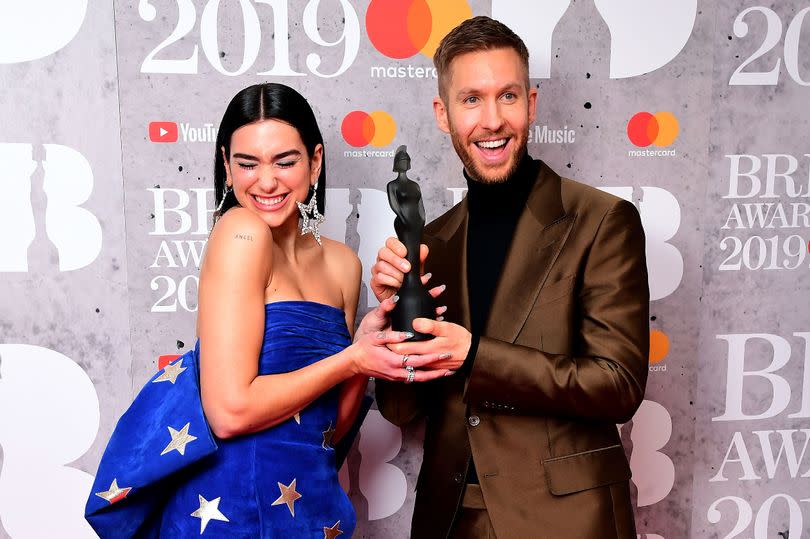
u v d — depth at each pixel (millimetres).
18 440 1724
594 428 1182
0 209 1661
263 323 1049
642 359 1115
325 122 1718
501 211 1263
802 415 1948
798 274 1905
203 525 1036
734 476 1940
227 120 1127
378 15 1697
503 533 1126
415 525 1308
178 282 1725
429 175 1762
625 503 1165
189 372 1083
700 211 1845
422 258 1129
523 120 1196
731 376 1909
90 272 1700
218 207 1200
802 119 1854
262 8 1667
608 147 1793
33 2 1621
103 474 1048
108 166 1678
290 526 1060
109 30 1644
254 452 1043
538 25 1736
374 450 1827
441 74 1250
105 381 1733
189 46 1662
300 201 1145
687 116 1810
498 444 1156
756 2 1800
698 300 1873
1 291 1684
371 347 1069
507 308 1168
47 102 1647
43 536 1752
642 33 1767
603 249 1144
